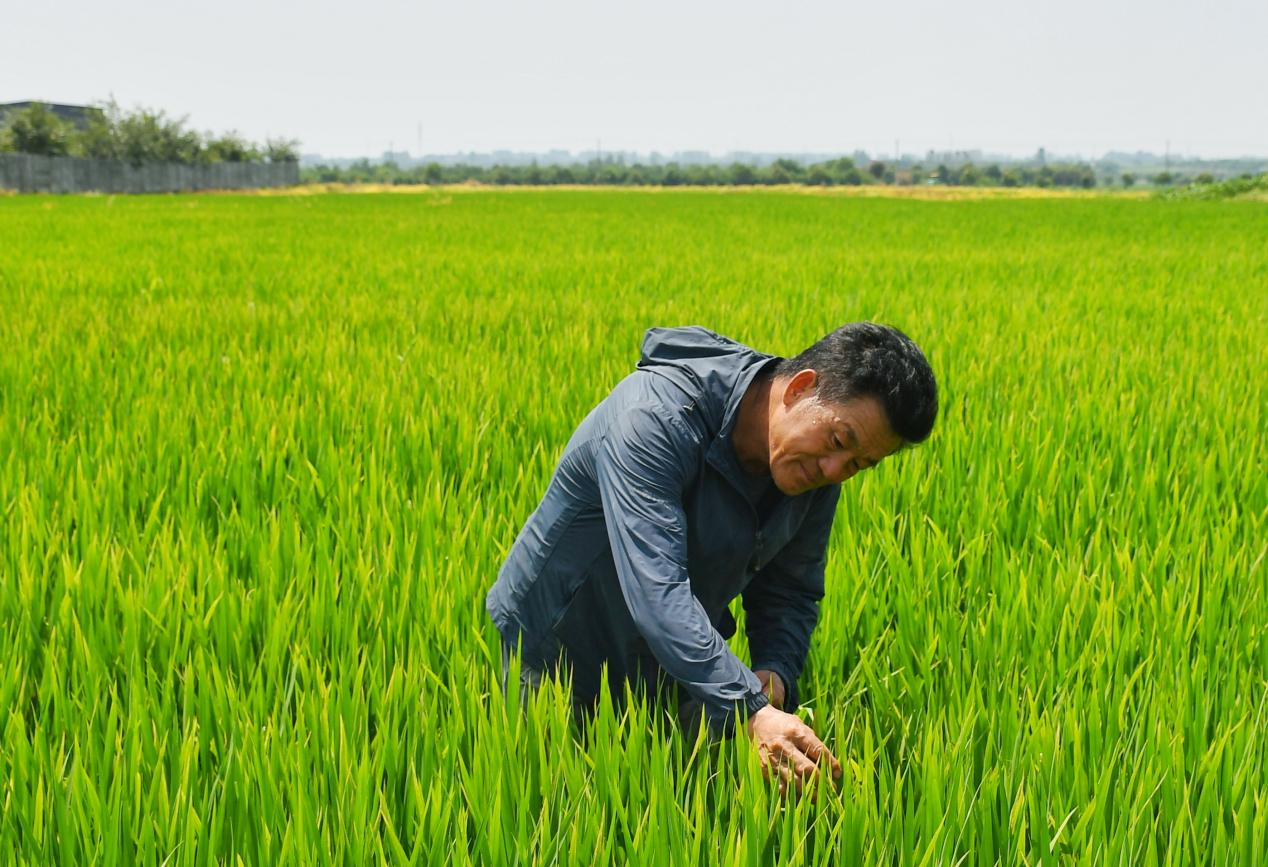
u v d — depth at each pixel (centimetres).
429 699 299
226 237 2162
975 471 511
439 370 738
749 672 235
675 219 3203
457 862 224
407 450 546
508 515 448
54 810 238
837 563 375
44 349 777
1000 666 322
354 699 283
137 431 556
